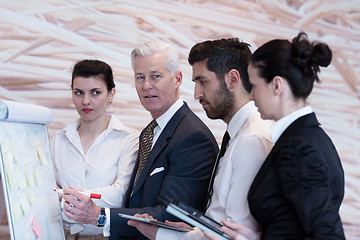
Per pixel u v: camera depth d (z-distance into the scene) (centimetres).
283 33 358
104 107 256
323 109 358
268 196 143
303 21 361
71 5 334
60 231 212
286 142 140
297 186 132
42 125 218
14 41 327
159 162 219
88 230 240
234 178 166
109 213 211
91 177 247
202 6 349
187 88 345
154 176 219
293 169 134
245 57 190
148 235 191
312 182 131
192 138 217
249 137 167
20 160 181
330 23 364
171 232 186
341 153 356
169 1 346
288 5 360
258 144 165
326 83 359
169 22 346
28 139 195
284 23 359
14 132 182
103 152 252
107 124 262
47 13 331
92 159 251
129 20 341
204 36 349
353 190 353
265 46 151
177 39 346
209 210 176
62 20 333
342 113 359
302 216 129
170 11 346
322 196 129
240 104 189
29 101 327
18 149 182
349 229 350
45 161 211
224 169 172
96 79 251
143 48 227
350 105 360
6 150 169
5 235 312
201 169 214
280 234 139
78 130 262
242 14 354
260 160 162
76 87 252
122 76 338
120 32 340
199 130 220
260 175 151
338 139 357
